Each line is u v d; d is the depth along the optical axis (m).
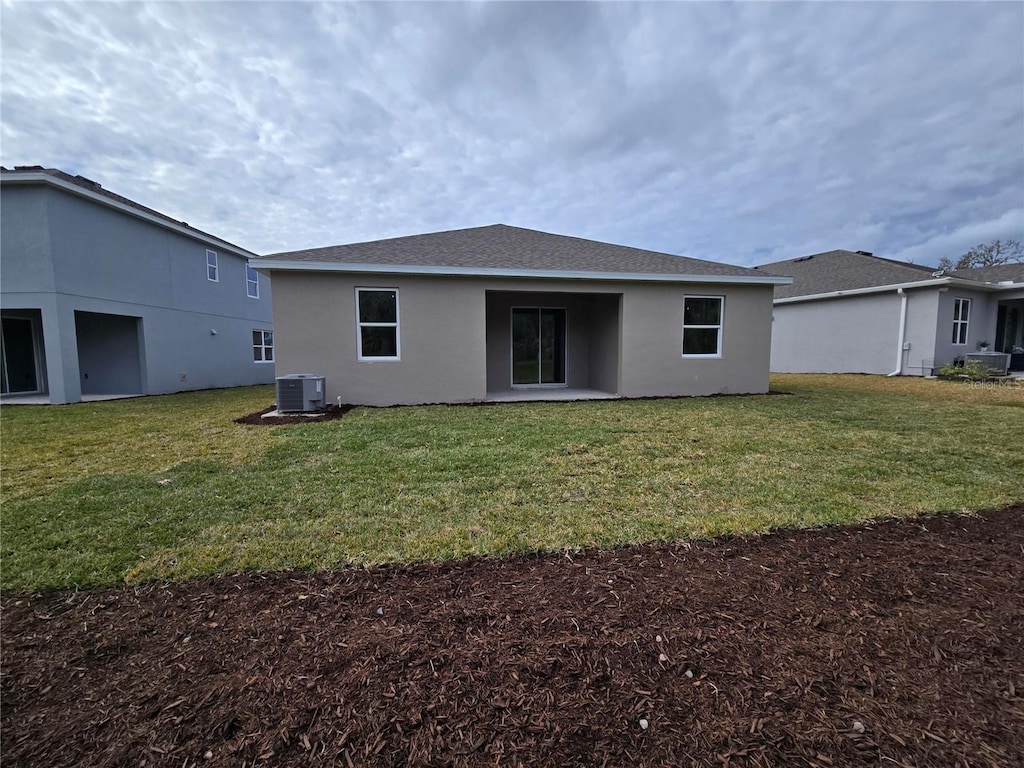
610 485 4.00
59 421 7.73
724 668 1.80
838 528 3.11
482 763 1.43
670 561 2.66
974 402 8.97
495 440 5.68
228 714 1.61
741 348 10.43
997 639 1.97
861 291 15.48
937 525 3.16
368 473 4.39
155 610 2.24
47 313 10.40
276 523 3.24
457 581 2.46
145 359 12.84
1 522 3.28
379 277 8.70
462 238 11.16
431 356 8.98
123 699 1.69
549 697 1.68
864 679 1.74
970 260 32.50
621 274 9.46
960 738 1.48
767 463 4.68
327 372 8.62
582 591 2.35
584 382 11.73
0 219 10.23
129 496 3.81
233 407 9.65
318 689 1.72
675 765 1.41
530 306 11.34
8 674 1.82
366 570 2.58
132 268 12.39
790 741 1.48
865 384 12.46
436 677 1.77
